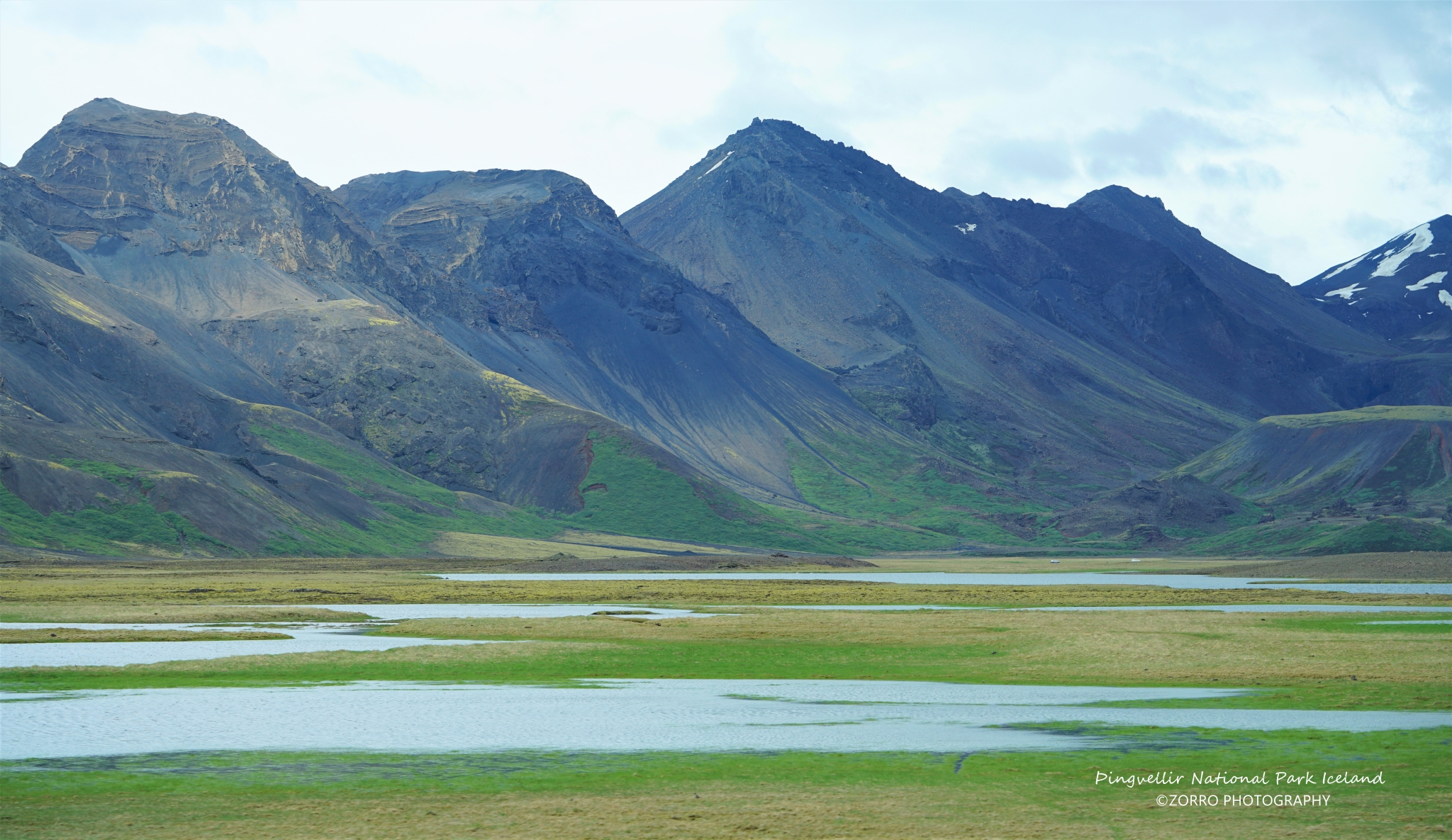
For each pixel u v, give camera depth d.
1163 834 35.16
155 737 50.38
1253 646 81.56
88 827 35.97
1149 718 55.38
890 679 70.94
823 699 62.47
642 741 49.81
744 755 46.81
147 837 34.88
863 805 38.66
